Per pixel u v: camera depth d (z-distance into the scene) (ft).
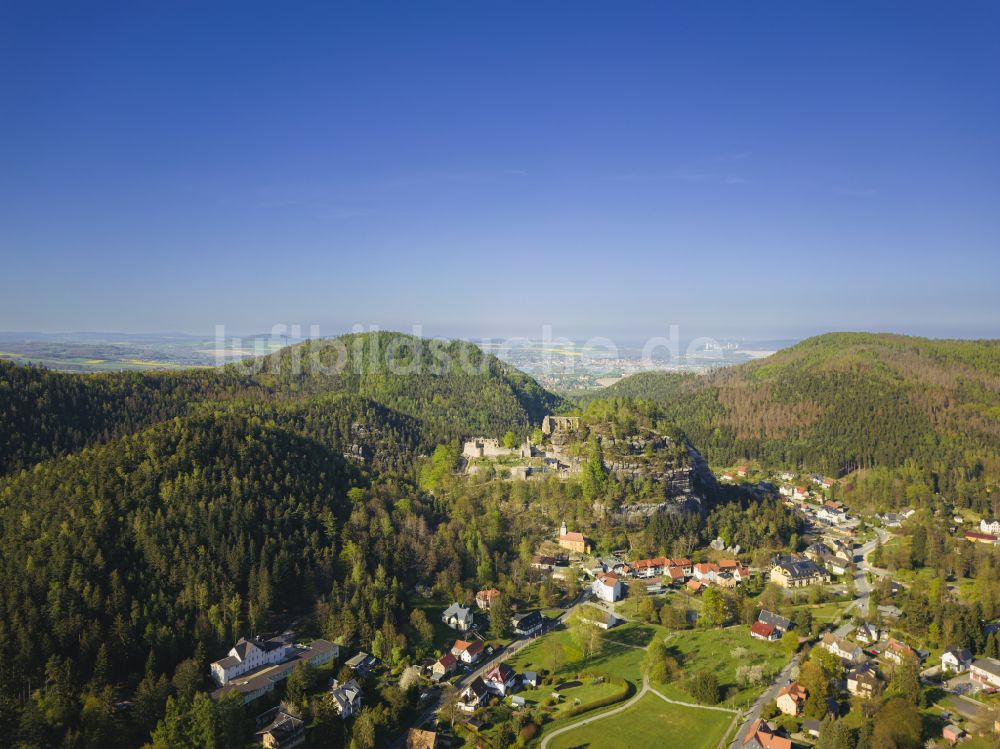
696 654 640.58
